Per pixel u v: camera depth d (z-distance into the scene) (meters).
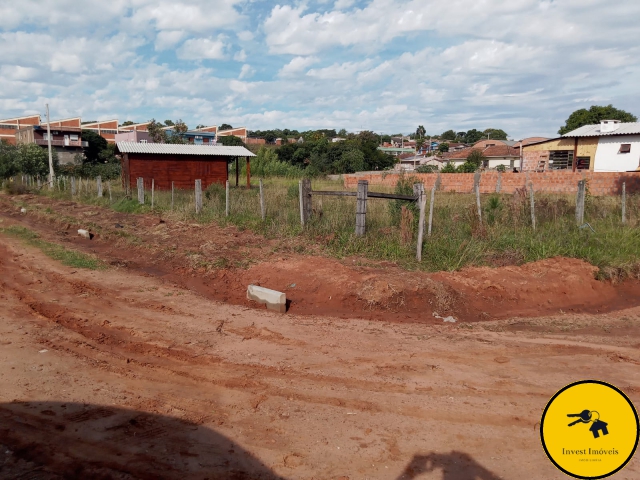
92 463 3.48
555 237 10.38
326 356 5.54
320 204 12.91
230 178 37.16
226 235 11.86
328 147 52.19
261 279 8.64
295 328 6.53
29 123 72.56
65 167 40.22
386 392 4.66
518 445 3.81
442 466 3.54
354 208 12.53
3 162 34.03
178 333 6.23
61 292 8.02
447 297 7.52
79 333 6.15
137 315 6.94
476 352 5.70
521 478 3.42
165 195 20.66
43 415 4.12
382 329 6.55
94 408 4.27
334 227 10.98
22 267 9.62
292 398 4.53
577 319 7.17
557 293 8.10
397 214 10.93
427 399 4.52
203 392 4.64
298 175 42.84
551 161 35.31
